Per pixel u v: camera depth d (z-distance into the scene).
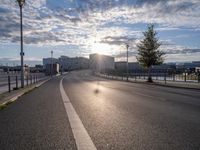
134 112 10.27
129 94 19.27
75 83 37.56
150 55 41.66
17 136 6.38
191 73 48.56
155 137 6.24
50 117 9.11
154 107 11.77
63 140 5.98
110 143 5.72
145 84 35.66
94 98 16.19
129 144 5.63
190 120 8.46
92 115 9.54
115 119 8.70
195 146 5.47
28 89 21.98
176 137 6.23
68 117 9.09
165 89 25.39
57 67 89.38
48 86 30.06
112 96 17.56
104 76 73.12
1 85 29.86
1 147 5.45
